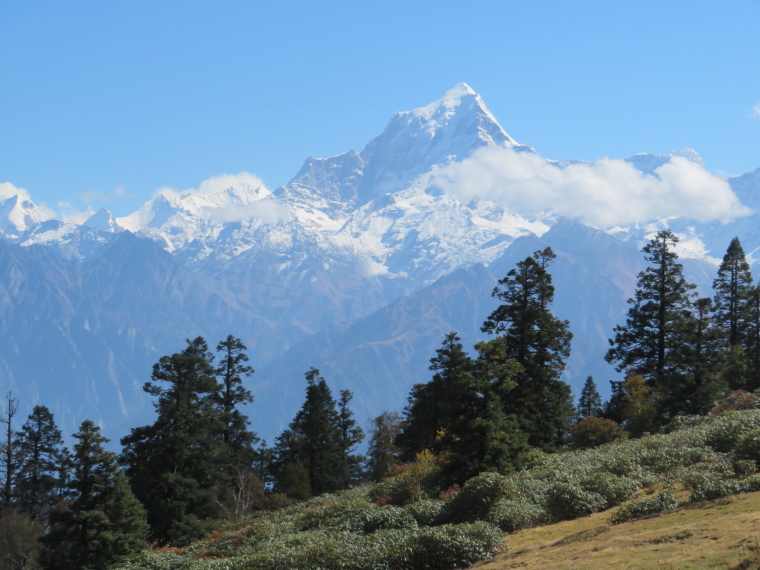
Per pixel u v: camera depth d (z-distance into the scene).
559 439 96.88
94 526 61.09
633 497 39.91
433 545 34.88
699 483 37.09
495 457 56.47
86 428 63.25
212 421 87.56
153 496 77.69
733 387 94.00
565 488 39.91
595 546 29.72
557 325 83.56
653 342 93.94
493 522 39.22
